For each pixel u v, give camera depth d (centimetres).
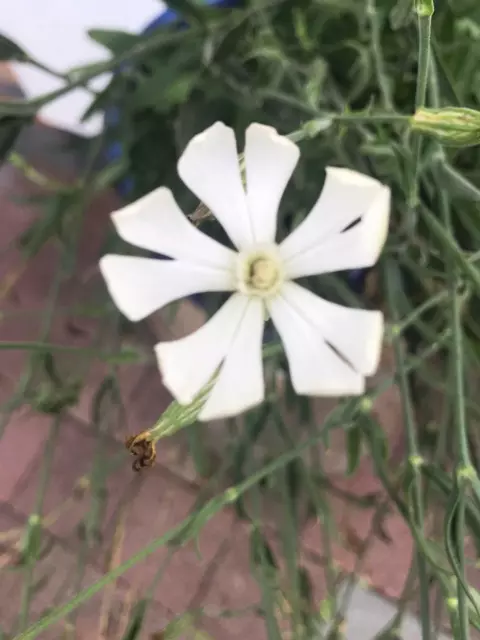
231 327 8
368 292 17
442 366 16
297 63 14
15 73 20
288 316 8
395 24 10
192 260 8
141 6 18
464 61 13
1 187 20
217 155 7
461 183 9
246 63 14
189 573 18
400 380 10
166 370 7
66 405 15
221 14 15
